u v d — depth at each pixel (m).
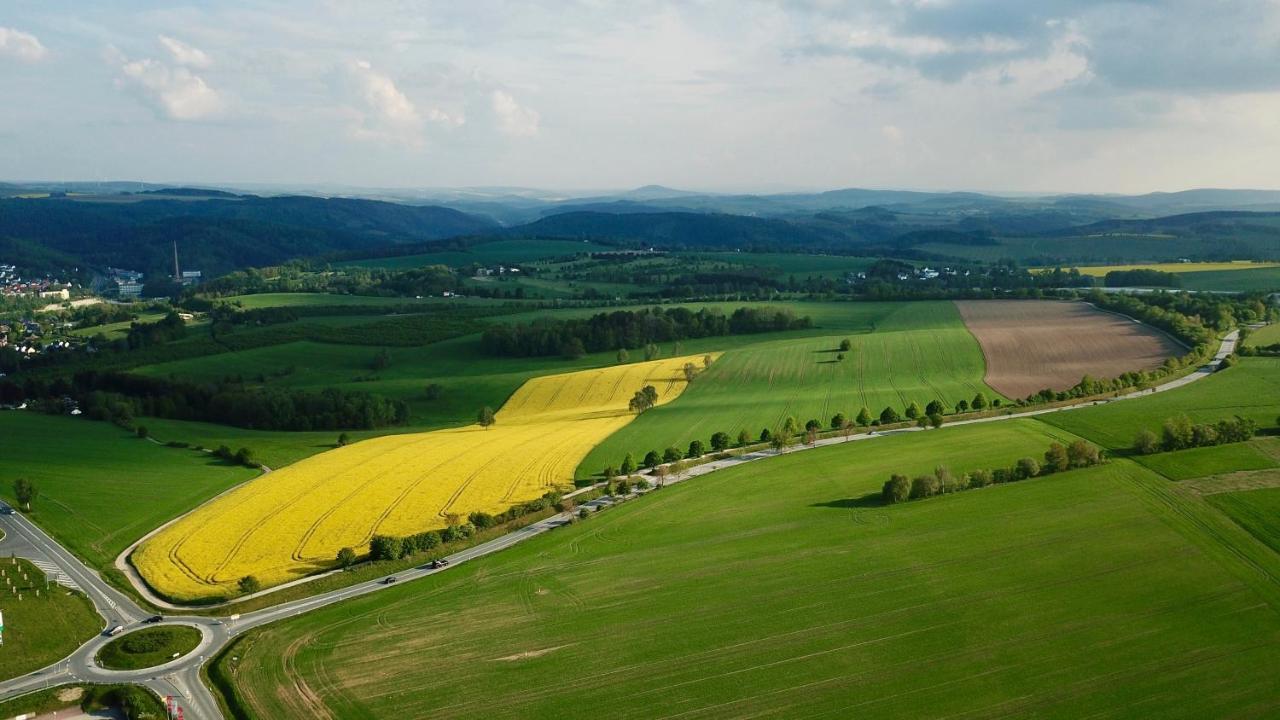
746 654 68.12
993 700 61.28
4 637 70.50
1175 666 65.19
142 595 79.75
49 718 61.19
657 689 63.28
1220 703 60.41
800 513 98.88
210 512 98.69
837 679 64.31
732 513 99.56
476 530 94.50
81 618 74.88
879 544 89.25
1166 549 85.00
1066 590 77.62
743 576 82.62
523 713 60.38
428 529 94.12
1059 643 68.81
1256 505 93.56
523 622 74.00
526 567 85.62
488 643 70.31
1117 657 66.56
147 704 61.62
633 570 84.56
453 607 77.06
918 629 71.62
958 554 86.06
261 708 61.12
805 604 76.56
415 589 80.88
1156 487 100.50
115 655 68.50
